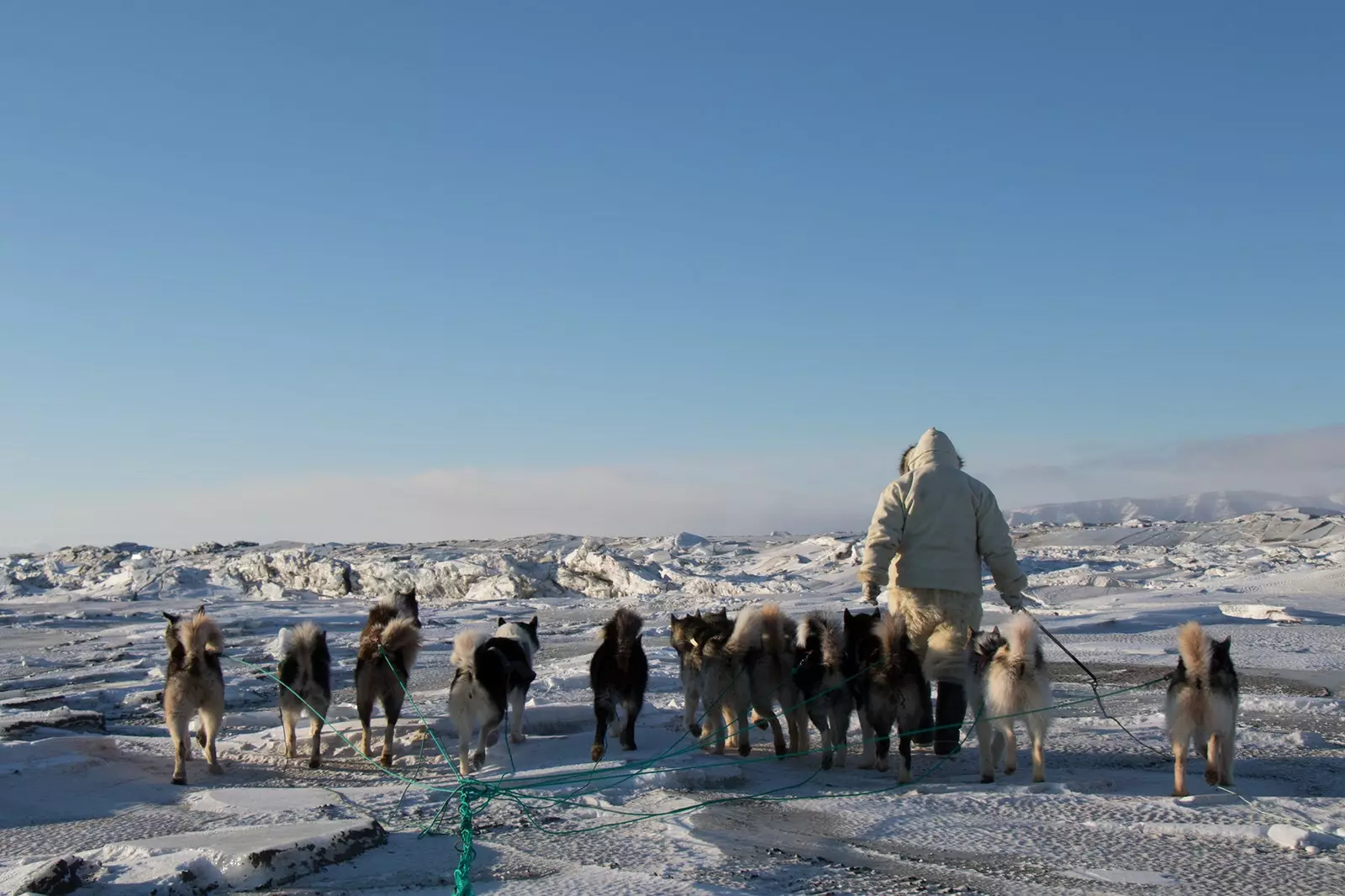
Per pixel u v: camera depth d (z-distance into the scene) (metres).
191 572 54.56
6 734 12.32
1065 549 53.78
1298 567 39.12
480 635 10.83
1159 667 17.58
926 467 11.33
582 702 14.91
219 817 8.61
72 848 7.80
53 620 38.22
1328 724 12.47
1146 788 9.27
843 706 10.35
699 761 10.68
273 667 20.84
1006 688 9.23
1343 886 6.59
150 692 17.08
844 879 6.83
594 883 6.69
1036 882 6.76
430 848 7.65
